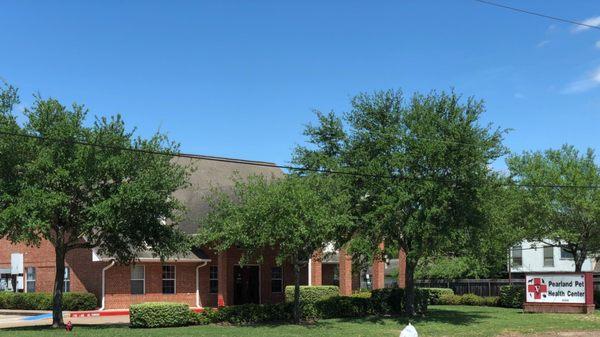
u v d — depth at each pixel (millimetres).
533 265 61125
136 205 20188
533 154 35469
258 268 35688
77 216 20969
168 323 22156
